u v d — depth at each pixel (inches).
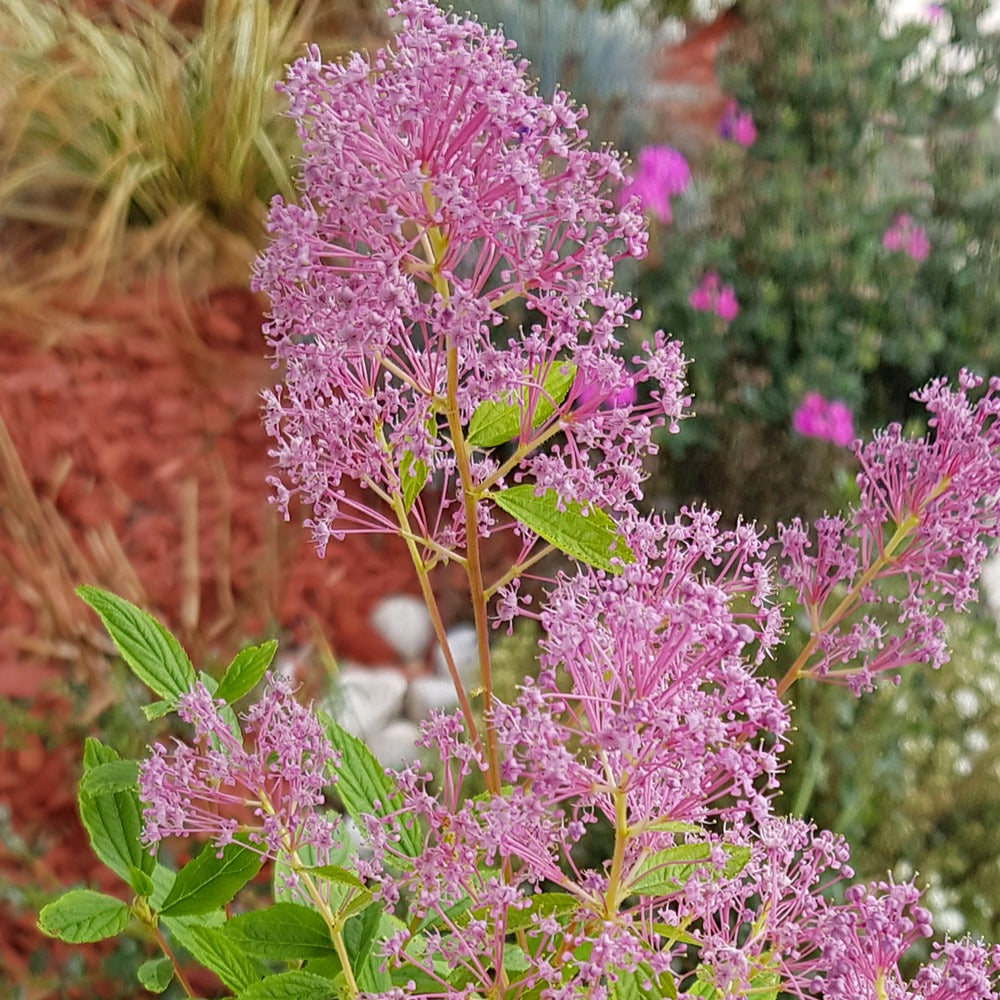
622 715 8.1
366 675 27.9
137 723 22.3
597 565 9.9
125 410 30.7
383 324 8.9
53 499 28.4
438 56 8.5
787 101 38.7
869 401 34.9
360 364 10.4
